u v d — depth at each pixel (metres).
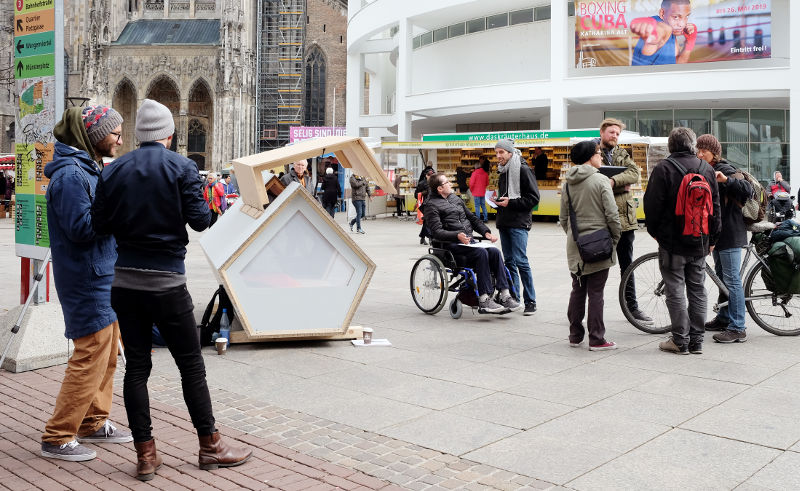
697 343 6.72
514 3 31.72
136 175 3.98
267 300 7.17
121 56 67.19
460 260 8.62
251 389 5.77
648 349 6.95
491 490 3.77
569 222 6.92
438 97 31.73
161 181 3.98
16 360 6.39
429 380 5.95
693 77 26.31
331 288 7.32
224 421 4.98
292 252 7.23
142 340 4.09
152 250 4.00
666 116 31.25
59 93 6.53
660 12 26.86
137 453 4.04
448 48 35.75
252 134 69.88
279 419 5.01
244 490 3.83
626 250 7.91
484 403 5.29
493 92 29.81
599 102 29.62
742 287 7.17
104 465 4.27
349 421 4.95
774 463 4.07
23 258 7.00
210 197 21.22
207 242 8.29
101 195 4.04
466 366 6.39
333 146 7.02
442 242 8.82
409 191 31.39
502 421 4.88
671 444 4.40
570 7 31.09
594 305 6.89
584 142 6.89
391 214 34.19
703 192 6.38
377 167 7.25
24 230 6.80
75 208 4.22
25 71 6.80
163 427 4.91
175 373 6.36
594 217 6.77
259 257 7.14
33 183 6.68
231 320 7.50
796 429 4.62
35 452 4.48
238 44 66.81
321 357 6.81
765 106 30.41
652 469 4.02
